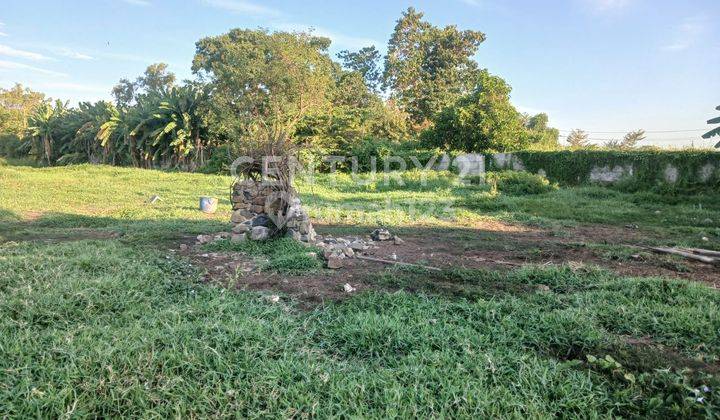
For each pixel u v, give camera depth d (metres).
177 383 2.82
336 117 25.34
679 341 3.53
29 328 3.44
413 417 2.63
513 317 3.94
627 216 11.62
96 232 8.31
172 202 13.59
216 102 26.58
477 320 3.94
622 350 3.34
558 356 3.39
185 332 3.42
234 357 3.13
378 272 5.47
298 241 6.81
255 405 2.72
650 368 3.10
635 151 17.97
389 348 3.41
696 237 8.58
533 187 16.50
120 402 2.68
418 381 2.92
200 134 29.67
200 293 4.61
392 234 8.39
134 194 15.21
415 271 5.56
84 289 4.23
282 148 7.36
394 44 36.38
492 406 2.70
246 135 8.03
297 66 26.91
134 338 3.32
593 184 18.59
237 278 5.13
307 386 2.87
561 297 4.53
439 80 35.09
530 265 5.77
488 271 5.49
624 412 2.71
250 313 4.01
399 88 36.31
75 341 3.26
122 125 32.22
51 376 2.82
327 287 4.92
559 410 2.71
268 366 3.08
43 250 6.00
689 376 2.96
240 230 7.11
